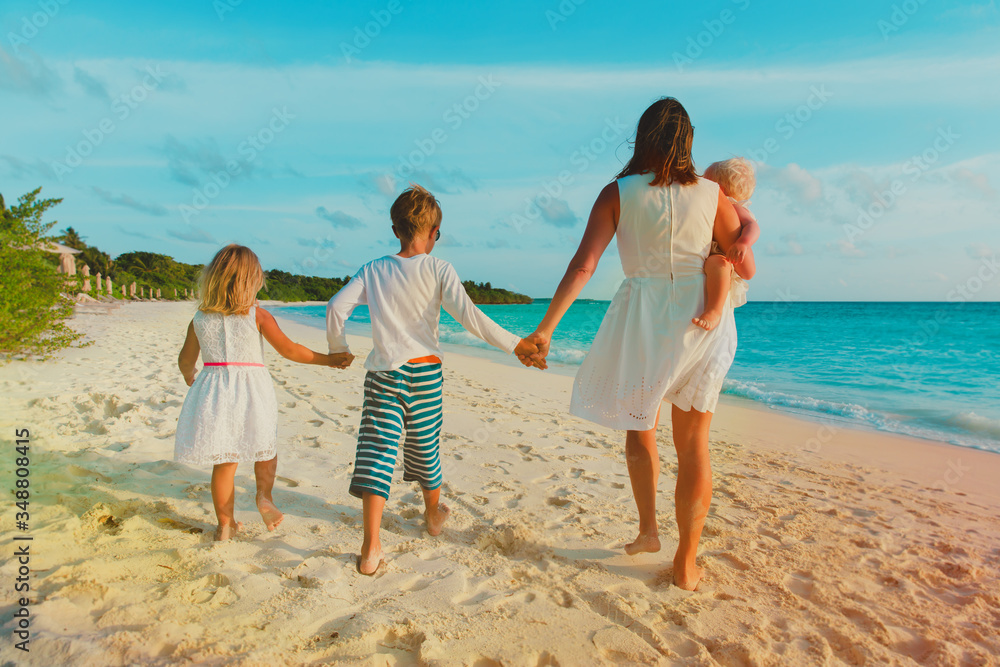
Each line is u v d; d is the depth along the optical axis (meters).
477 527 2.91
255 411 2.53
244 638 1.81
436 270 2.53
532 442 4.77
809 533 3.04
